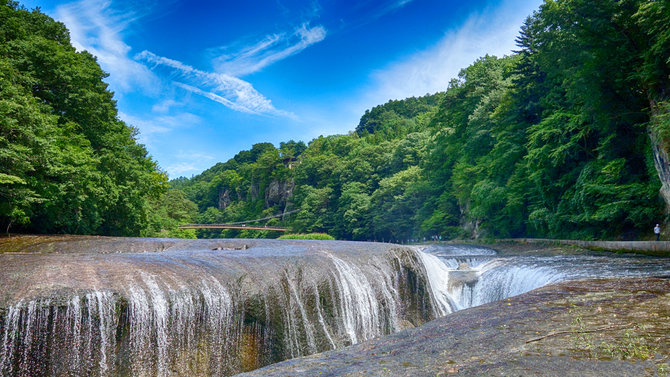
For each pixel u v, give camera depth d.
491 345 5.69
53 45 25.42
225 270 10.44
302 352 10.28
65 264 9.87
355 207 81.00
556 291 9.77
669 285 9.69
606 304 7.79
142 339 8.05
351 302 12.02
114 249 16.59
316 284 11.40
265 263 11.45
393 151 86.50
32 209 20.78
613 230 23.42
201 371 8.59
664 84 19.12
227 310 9.31
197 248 17.88
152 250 17.14
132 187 31.64
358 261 13.64
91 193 24.47
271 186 139.12
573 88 22.64
